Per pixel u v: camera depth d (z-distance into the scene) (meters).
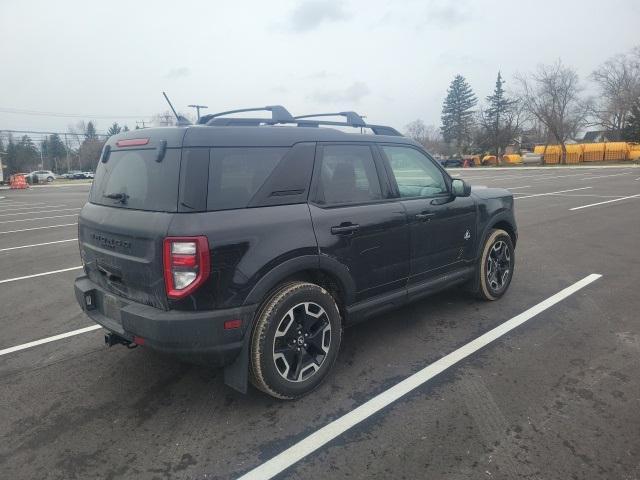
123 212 3.16
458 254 4.59
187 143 2.88
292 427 2.96
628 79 62.53
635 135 52.12
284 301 3.07
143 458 2.70
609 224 9.96
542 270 6.37
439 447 2.71
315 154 3.43
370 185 3.80
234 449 2.76
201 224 2.78
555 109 55.56
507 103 71.19
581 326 4.38
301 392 3.25
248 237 2.92
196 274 2.76
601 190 18.08
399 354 3.91
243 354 2.98
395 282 3.96
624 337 4.11
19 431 3.01
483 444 2.71
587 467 2.50
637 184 20.59
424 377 3.51
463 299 5.23
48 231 12.48
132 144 3.28
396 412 3.07
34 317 5.24
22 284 6.72
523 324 4.46
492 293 5.06
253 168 3.09
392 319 4.69
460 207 4.54
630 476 2.42
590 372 3.50
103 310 3.47
